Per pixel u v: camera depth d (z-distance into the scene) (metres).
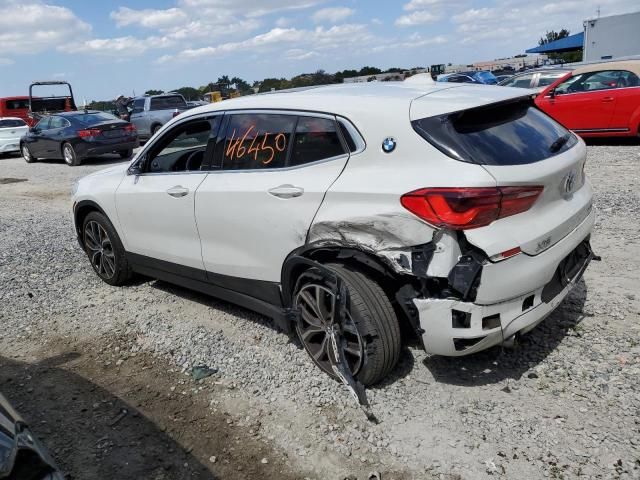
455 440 2.92
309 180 3.40
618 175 8.36
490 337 2.94
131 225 4.88
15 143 20.31
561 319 4.02
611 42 23.00
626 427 2.89
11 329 4.71
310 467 2.83
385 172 3.10
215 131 4.12
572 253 3.43
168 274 4.77
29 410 3.49
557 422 2.98
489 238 2.82
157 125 19.28
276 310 3.81
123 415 3.37
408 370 3.55
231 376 3.70
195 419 3.28
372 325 3.15
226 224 3.92
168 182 4.43
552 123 3.64
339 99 3.47
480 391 3.30
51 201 10.77
